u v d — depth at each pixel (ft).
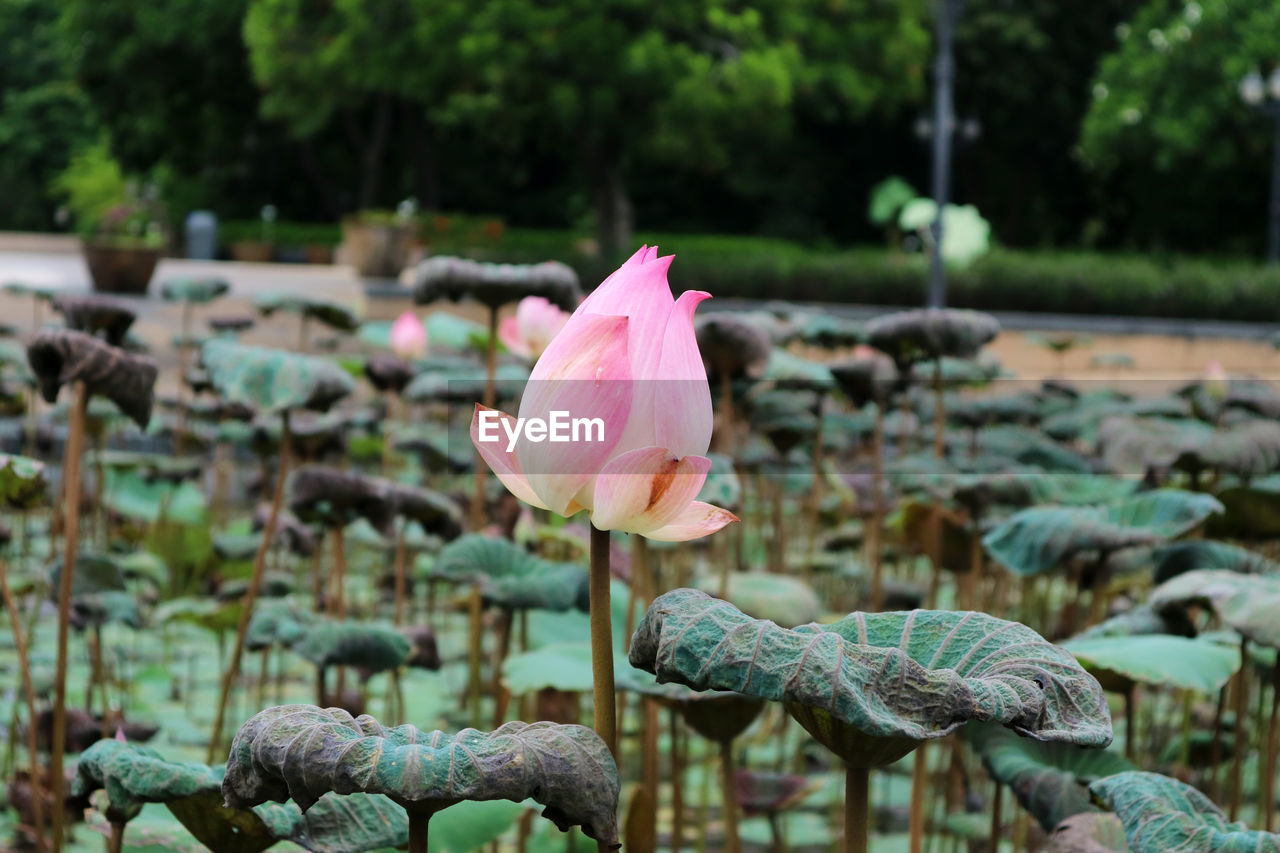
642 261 3.46
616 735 3.60
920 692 3.32
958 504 9.93
